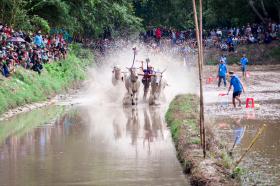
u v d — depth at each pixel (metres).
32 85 45.50
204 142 21.14
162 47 88.69
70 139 27.92
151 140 27.17
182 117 31.03
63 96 49.91
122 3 77.69
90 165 22.22
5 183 19.73
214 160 20.56
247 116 33.91
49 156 24.02
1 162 23.00
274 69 74.25
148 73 42.94
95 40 78.50
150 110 38.84
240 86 38.50
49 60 55.44
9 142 27.39
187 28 104.50
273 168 20.75
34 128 31.66
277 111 36.00
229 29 93.19
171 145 25.77
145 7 103.00
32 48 50.06
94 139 27.81
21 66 47.66
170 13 103.50
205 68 75.62
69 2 64.62
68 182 19.73
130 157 23.50
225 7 94.75
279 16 90.06
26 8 59.47
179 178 19.95
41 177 20.50
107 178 20.16
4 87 40.66
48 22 62.31
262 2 90.25
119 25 82.00
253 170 20.44
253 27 88.94
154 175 20.44
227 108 37.78
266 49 85.62
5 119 35.75
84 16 67.62
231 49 86.19
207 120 29.69
